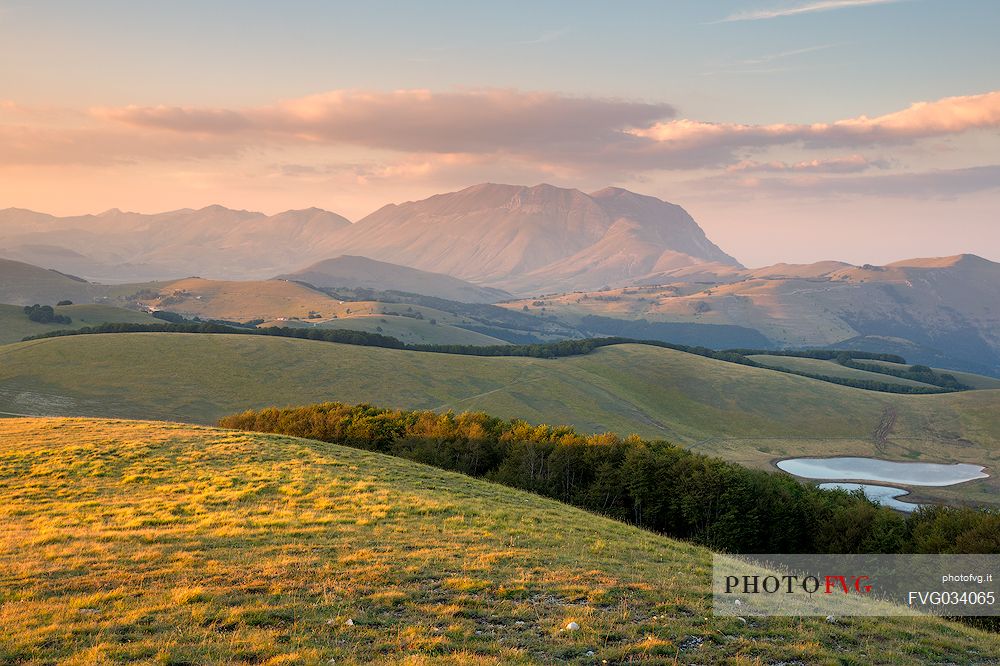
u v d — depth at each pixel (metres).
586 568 23.53
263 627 16.23
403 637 16.14
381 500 33.22
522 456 69.19
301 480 36.84
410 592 19.31
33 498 32.06
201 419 144.50
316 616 17.03
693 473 62.75
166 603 17.42
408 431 79.75
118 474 37.44
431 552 23.78
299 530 26.30
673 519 63.84
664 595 21.05
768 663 16.45
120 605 17.22
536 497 42.59
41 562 20.86
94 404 142.50
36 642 14.90
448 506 33.19
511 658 15.33
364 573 20.70
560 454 70.00
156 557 21.67
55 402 140.00
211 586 18.84
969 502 133.62
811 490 67.88
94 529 26.03
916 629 21.03
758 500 60.56
